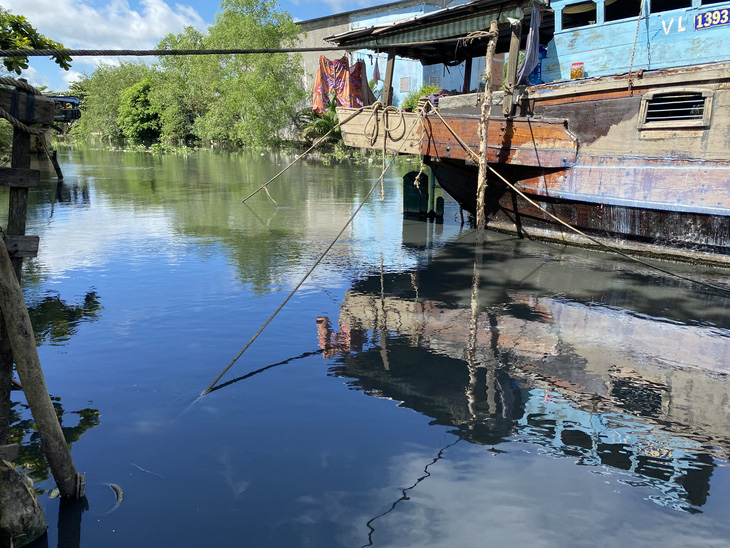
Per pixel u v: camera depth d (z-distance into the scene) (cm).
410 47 1617
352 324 729
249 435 445
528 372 592
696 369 609
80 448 418
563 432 466
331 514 351
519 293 895
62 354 599
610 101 1074
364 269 1032
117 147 5719
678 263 1077
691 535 340
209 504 358
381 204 1900
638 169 1057
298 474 393
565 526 344
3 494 310
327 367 588
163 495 366
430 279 970
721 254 1016
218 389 526
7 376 330
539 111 1191
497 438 452
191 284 887
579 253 1187
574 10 1227
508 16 1167
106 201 1805
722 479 402
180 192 2072
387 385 549
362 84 1644
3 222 1323
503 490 380
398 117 1369
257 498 365
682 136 998
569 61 1216
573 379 577
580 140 1131
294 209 1730
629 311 809
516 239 1345
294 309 780
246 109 4453
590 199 1132
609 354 648
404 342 670
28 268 959
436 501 366
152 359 593
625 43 1126
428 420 480
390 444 438
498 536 334
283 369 579
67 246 1137
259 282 913
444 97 1352
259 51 575
